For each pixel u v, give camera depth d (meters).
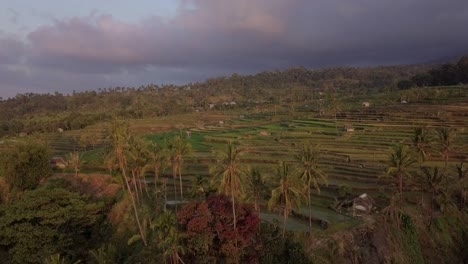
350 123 195.38
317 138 171.62
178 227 72.38
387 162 125.81
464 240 89.62
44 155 118.06
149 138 193.38
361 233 80.50
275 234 78.56
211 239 69.38
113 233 92.00
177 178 122.44
